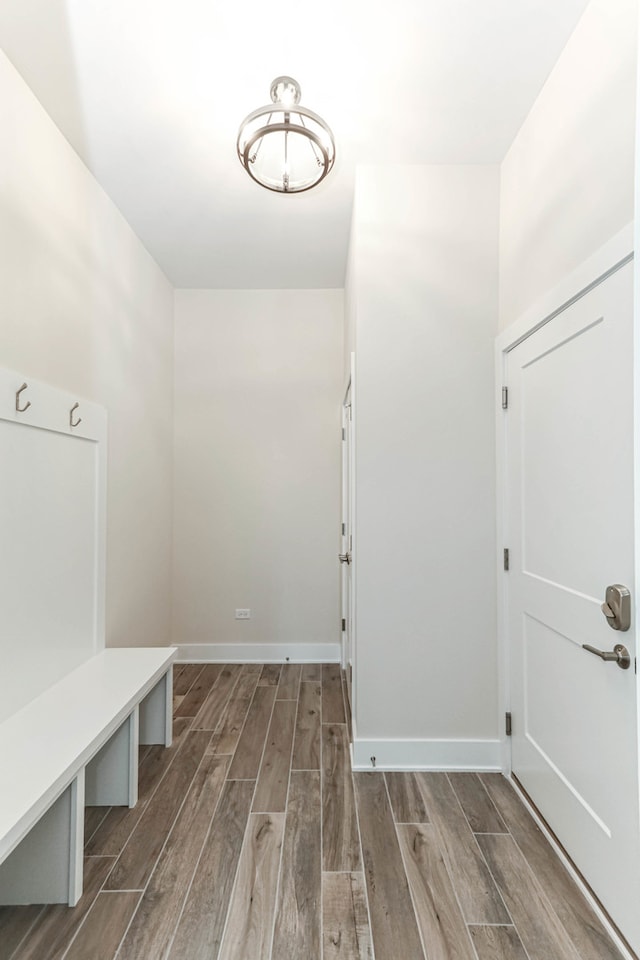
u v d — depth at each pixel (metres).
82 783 1.48
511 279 2.11
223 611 3.64
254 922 1.38
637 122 0.81
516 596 2.07
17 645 1.72
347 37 1.58
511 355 2.12
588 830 1.49
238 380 3.68
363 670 2.21
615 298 1.37
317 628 3.64
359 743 2.18
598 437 1.46
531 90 1.81
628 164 1.33
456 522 2.23
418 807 1.90
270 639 3.64
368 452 2.24
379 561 2.23
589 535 1.51
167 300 3.49
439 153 2.16
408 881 1.53
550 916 1.41
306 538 3.66
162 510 3.38
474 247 2.25
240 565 3.65
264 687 3.13
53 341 2.00
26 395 1.77
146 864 1.60
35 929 1.36
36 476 1.85
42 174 1.90
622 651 1.31
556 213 1.72
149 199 2.53
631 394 1.31
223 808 1.89
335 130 2.02
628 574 1.32
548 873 1.57
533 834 1.75
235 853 1.65
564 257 1.66
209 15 1.51
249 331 3.68
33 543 1.82
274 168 2.05
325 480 3.66
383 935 1.35
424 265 2.25
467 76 1.74
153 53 1.64
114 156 2.18
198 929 1.36
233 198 2.52
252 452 3.67
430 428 2.24
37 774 1.33
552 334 1.74
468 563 2.23
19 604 1.74
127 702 1.80
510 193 2.13
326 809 1.89
